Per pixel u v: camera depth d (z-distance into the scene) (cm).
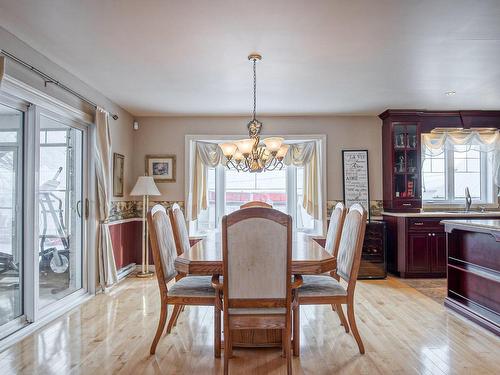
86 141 397
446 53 302
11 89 268
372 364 234
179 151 537
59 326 301
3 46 259
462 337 279
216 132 538
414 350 255
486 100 457
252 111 504
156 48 291
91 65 330
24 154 298
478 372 223
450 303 343
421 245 475
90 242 398
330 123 536
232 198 584
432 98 445
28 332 284
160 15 237
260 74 353
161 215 280
